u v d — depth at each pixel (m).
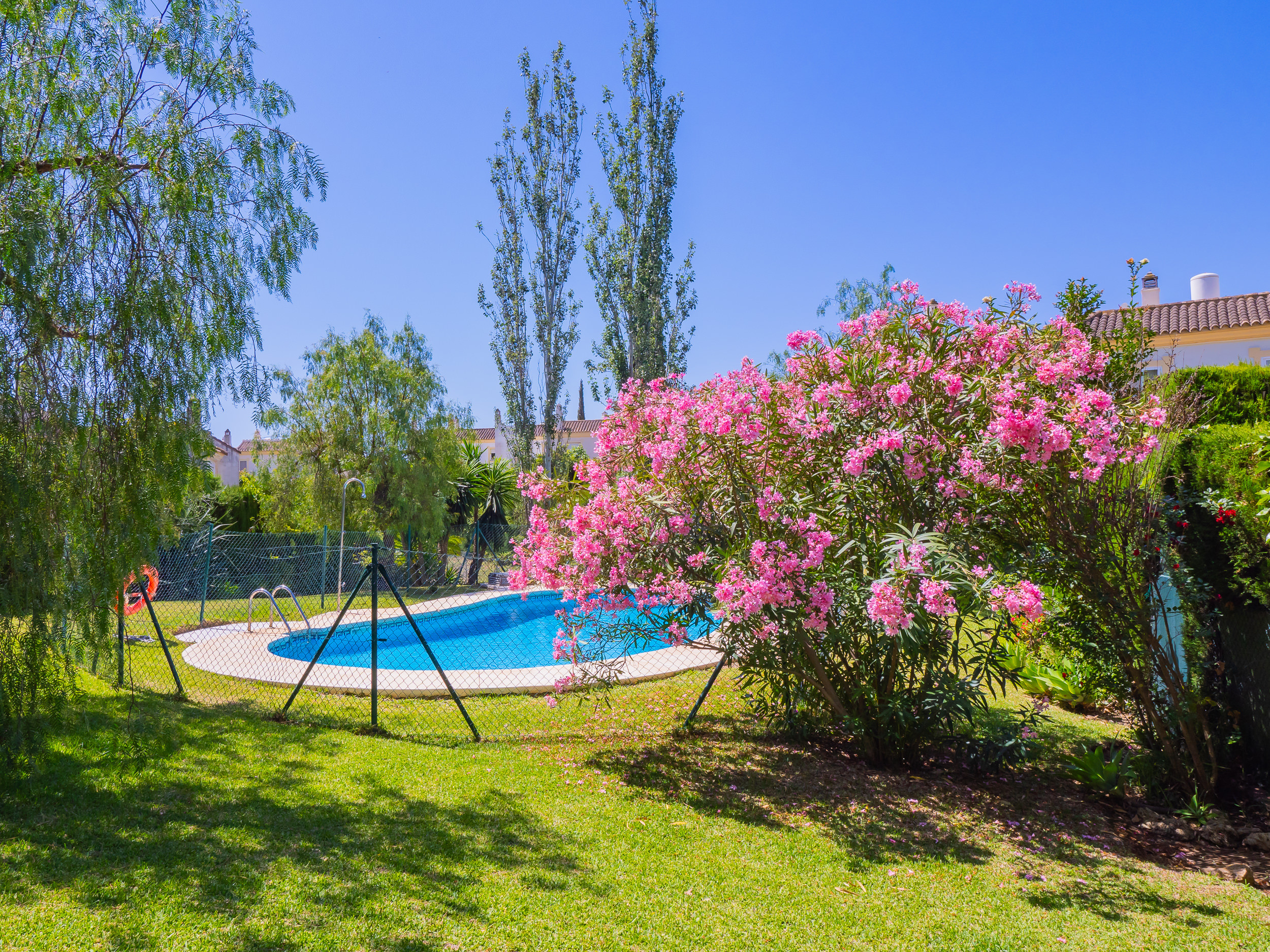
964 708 4.72
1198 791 4.76
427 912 3.17
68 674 4.63
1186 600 5.07
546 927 3.10
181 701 7.12
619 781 5.12
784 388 5.41
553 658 10.26
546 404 23.02
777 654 5.12
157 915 3.03
